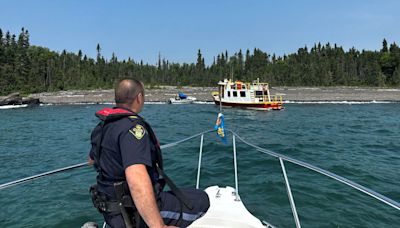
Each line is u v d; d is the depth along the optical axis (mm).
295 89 65125
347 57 105562
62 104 49156
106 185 1978
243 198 6082
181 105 43781
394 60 93250
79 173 8648
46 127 21266
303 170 7980
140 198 1711
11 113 34281
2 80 67062
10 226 5398
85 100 52250
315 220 5164
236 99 37625
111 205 1968
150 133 2053
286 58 120125
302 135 16391
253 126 20953
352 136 15930
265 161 8984
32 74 76688
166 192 2260
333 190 6488
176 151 10852
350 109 36562
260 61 112875
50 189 7305
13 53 75750
